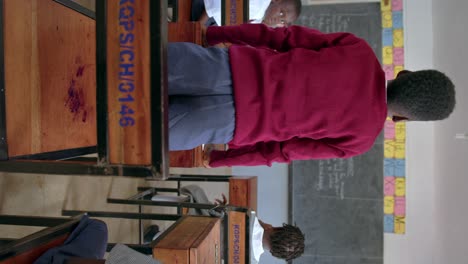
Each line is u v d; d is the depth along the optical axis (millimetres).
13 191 1611
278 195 4137
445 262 3031
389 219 3629
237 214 2111
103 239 1370
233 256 2113
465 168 2641
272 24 2496
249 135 1104
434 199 3404
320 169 3859
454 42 2900
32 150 1117
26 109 1088
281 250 2416
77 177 2104
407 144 3541
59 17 1234
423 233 3494
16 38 1045
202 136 1109
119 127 896
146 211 2855
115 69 886
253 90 1060
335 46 1097
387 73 3717
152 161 883
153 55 865
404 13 3654
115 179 2508
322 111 1061
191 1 2527
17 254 1056
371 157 3670
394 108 1119
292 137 1202
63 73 1255
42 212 1814
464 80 2660
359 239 3729
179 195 2912
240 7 2307
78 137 1343
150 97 874
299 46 1139
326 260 3814
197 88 1059
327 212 3836
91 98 1424
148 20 862
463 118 2676
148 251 1607
